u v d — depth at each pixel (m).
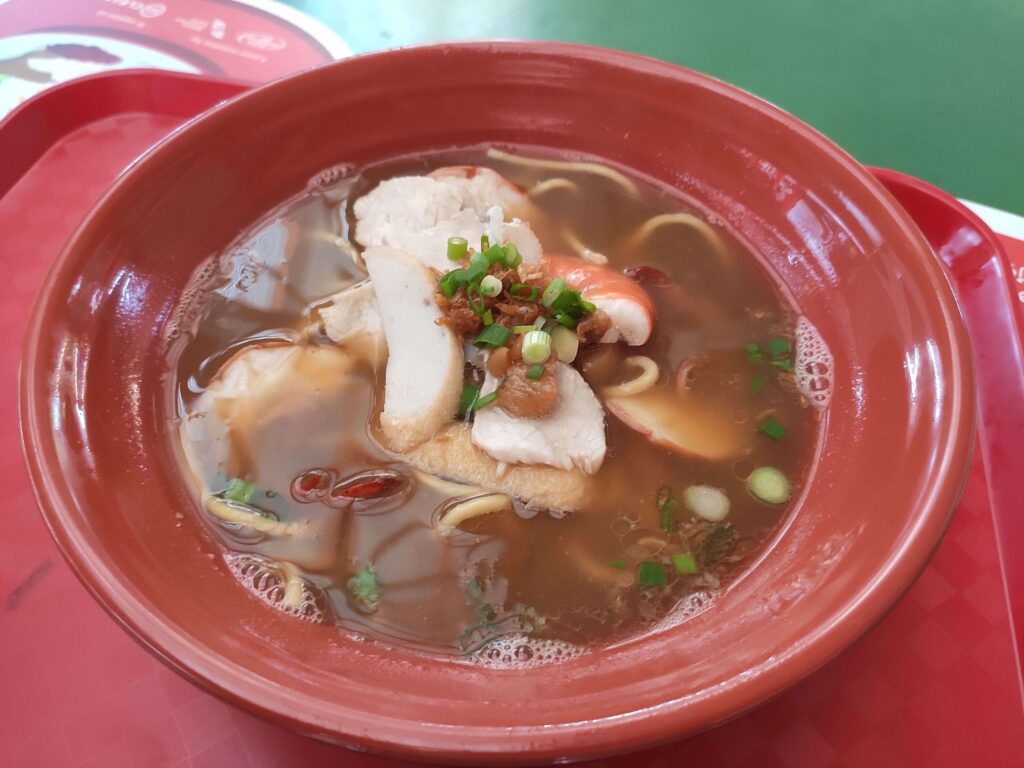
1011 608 0.18
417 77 0.22
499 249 0.20
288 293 0.22
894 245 0.19
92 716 0.16
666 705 0.13
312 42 0.31
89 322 0.18
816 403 0.20
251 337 0.21
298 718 0.13
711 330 0.21
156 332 0.20
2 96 0.28
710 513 0.19
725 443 0.20
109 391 0.18
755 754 0.16
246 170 0.22
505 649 0.17
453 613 0.17
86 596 0.18
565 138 0.24
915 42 0.32
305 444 0.19
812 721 0.16
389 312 0.21
